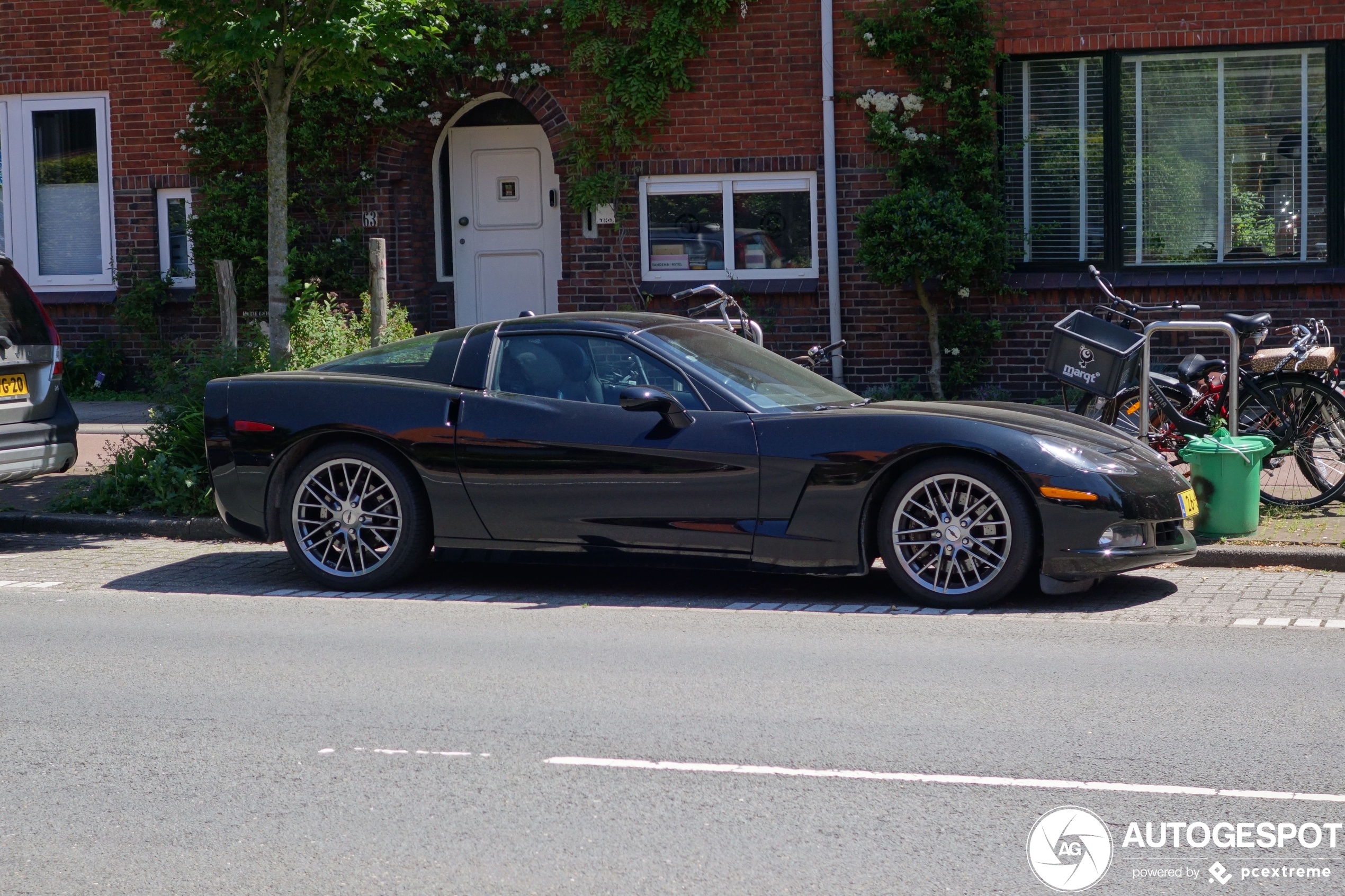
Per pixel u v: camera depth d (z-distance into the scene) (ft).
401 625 21.04
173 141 47.85
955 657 18.52
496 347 23.63
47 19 48.44
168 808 13.24
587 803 13.21
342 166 47.01
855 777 13.80
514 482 22.66
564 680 17.62
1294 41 41.37
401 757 14.61
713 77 44.52
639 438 22.15
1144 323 41.70
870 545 21.83
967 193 42.63
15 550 28.27
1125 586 23.17
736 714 15.98
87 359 48.98
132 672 18.29
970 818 12.69
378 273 33.94
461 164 49.42
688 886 11.30
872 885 11.27
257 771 14.26
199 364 33.58
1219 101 42.37
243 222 46.80
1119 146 42.93
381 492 23.53
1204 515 25.76
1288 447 28.17
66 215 49.55
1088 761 14.17
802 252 45.09
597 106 45.06
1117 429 23.86
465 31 45.29
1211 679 17.25
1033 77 43.19
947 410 22.54
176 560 27.04
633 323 23.67
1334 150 41.75
